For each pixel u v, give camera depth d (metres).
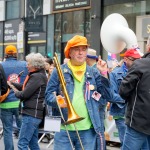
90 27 15.59
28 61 6.74
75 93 4.68
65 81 4.68
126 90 4.82
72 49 4.70
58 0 17.59
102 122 6.41
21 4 19.42
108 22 6.59
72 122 4.53
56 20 17.97
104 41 6.59
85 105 4.68
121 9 14.12
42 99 6.68
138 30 13.36
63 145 4.70
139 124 4.79
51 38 18.30
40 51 18.77
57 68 4.62
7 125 7.48
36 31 18.27
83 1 16.31
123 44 6.58
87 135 4.68
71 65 4.74
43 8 18.31
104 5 14.65
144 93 4.77
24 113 6.66
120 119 6.29
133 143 4.86
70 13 17.23
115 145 9.15
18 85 7.20
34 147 6.97
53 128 4.71
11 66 7.61
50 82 4.77
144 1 13.39
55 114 4.77
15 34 20.33
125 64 6.22
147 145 5.17
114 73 6.20
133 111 4.83
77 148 4.74
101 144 4.86
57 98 4.61
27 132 6.66
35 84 6.60
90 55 6.48
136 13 13.61
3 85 7.28
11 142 7.51
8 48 7.66
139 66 4.79
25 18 18.41
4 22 21.12
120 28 6.44
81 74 4.71
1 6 21.19
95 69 4.80
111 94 4.75
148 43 4.99
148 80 4.77
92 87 4.70
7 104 7.38
